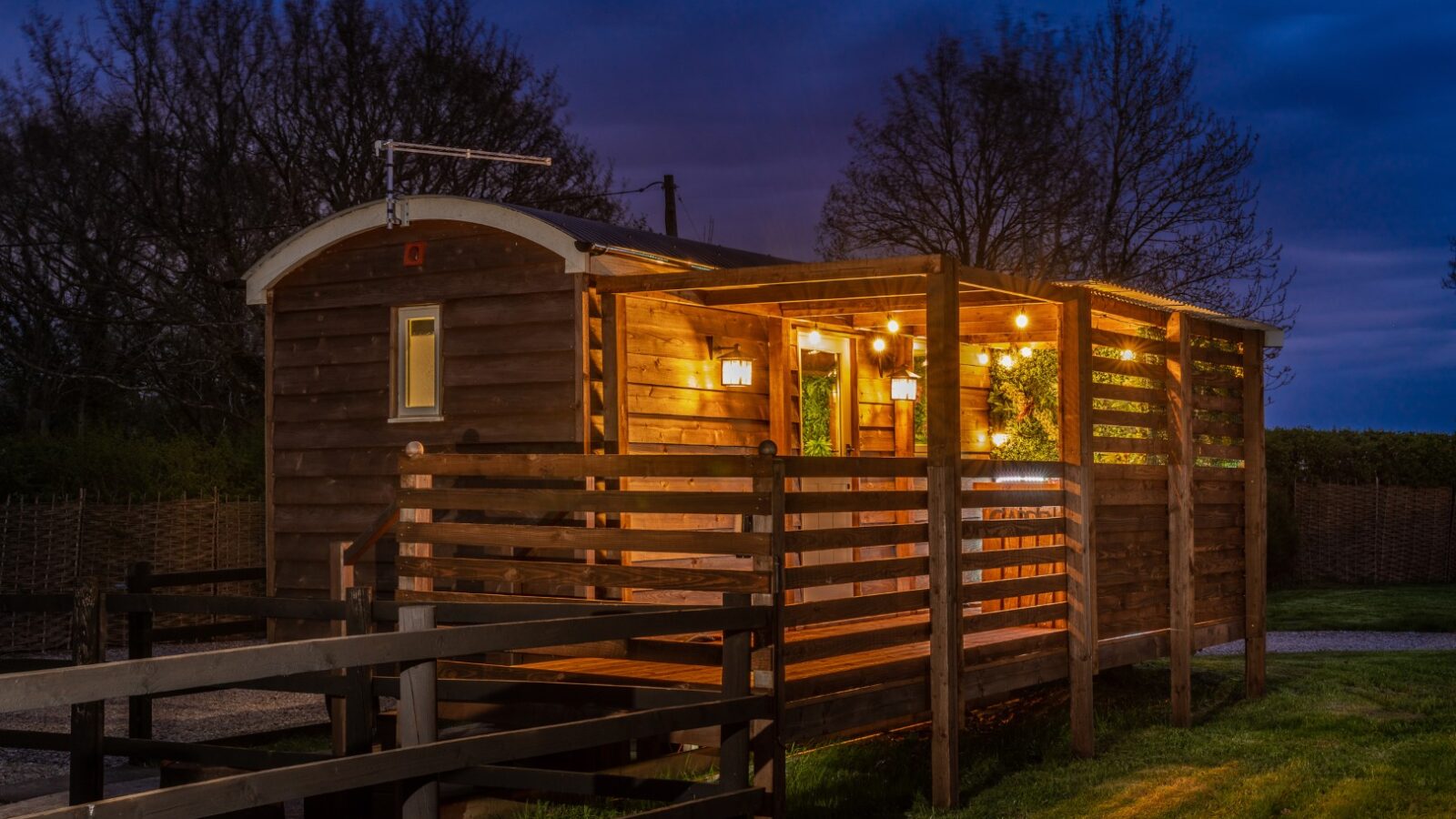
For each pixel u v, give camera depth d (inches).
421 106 1040.8
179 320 927.0
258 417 980.6
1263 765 389.4
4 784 346.0
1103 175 1077.1
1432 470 1050.7
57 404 1072.2
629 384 422.6
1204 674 566.6
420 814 215.0
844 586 493.4
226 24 951.0
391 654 205.5
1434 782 365.4
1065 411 410.6
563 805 327.0
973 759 394.3
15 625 587.5
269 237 964.0
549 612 301.7
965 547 423.8
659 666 342.6
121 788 337.7
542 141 1135.6
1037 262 1078.4
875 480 523.2
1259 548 523.5
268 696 486.9
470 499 334.0
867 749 397.7
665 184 1059.3
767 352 482.3
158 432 1056.2
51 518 605.9
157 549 649.6
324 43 999.0
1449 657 609.9
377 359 463.2
